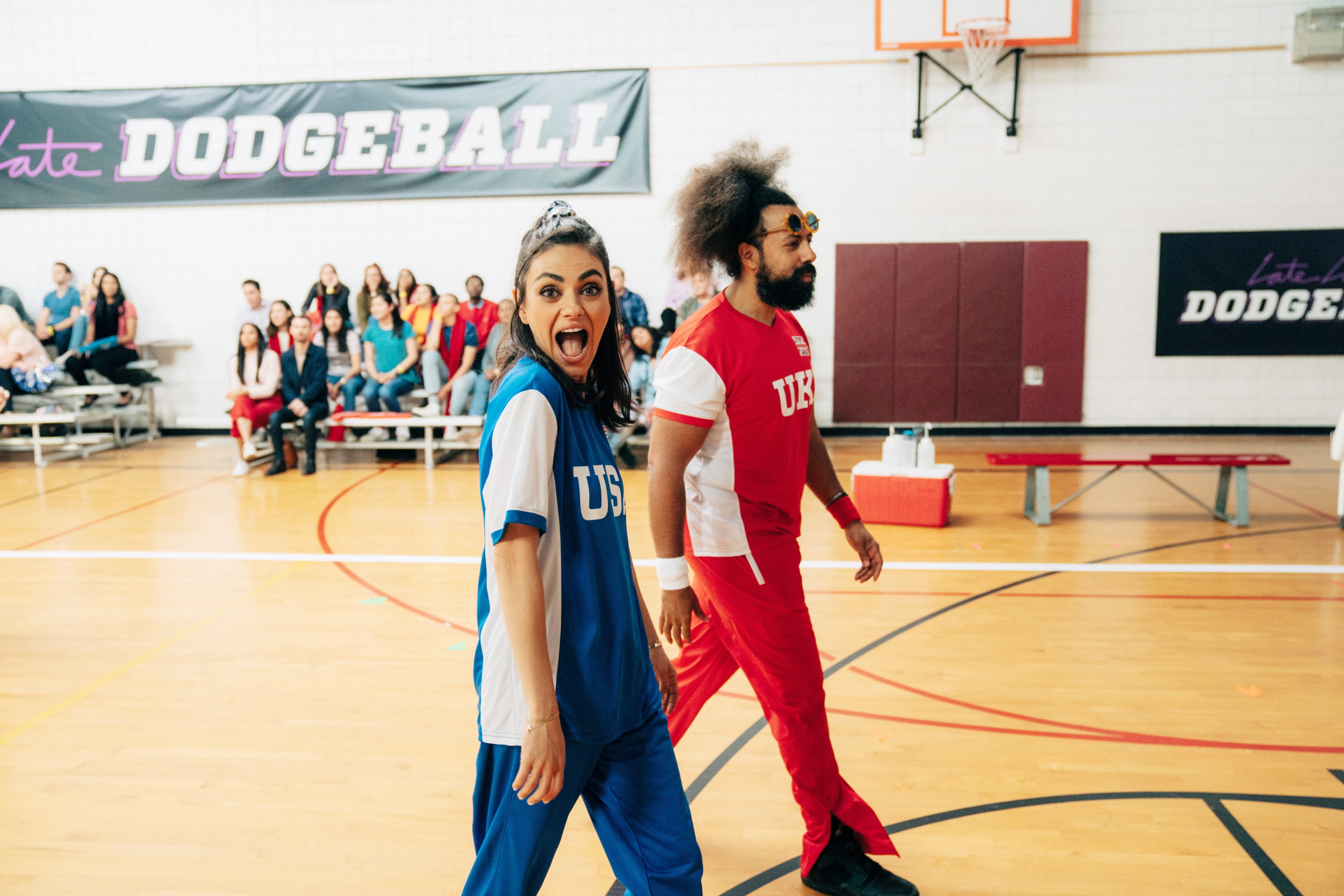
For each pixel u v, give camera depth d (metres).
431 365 7.65
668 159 8.41
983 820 2.17
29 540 5.02
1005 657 3.22
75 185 8.77
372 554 4.71
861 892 1.85
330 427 7.57
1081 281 8.24
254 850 2.07
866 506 5.32
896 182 8.29
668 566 1.72
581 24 8.32
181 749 2.57
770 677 1.81
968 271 8.30
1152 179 8.11
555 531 1.27
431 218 8.60
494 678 1.28
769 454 1.76
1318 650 3.25
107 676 3.12
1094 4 7.93
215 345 8.89
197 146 8.66
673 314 7.82
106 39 8.63
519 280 1.31
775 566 1.79
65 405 8.15
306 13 8.48
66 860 2.03
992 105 8.12
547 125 8.41
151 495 6.27
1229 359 8.27
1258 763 2.44
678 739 2.06
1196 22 7.87
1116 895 1.88
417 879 1.96
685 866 1.37
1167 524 5.16
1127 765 2.44
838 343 8.51
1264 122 7.94
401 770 2.45
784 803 2.28
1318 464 6.96
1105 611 3.71
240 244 8.76
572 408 1.33
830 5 8.11
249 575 4.34
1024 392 8.42
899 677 3.05
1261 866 1.97
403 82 8.45
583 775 1.32
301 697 2.94
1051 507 5.65
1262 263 8.08
